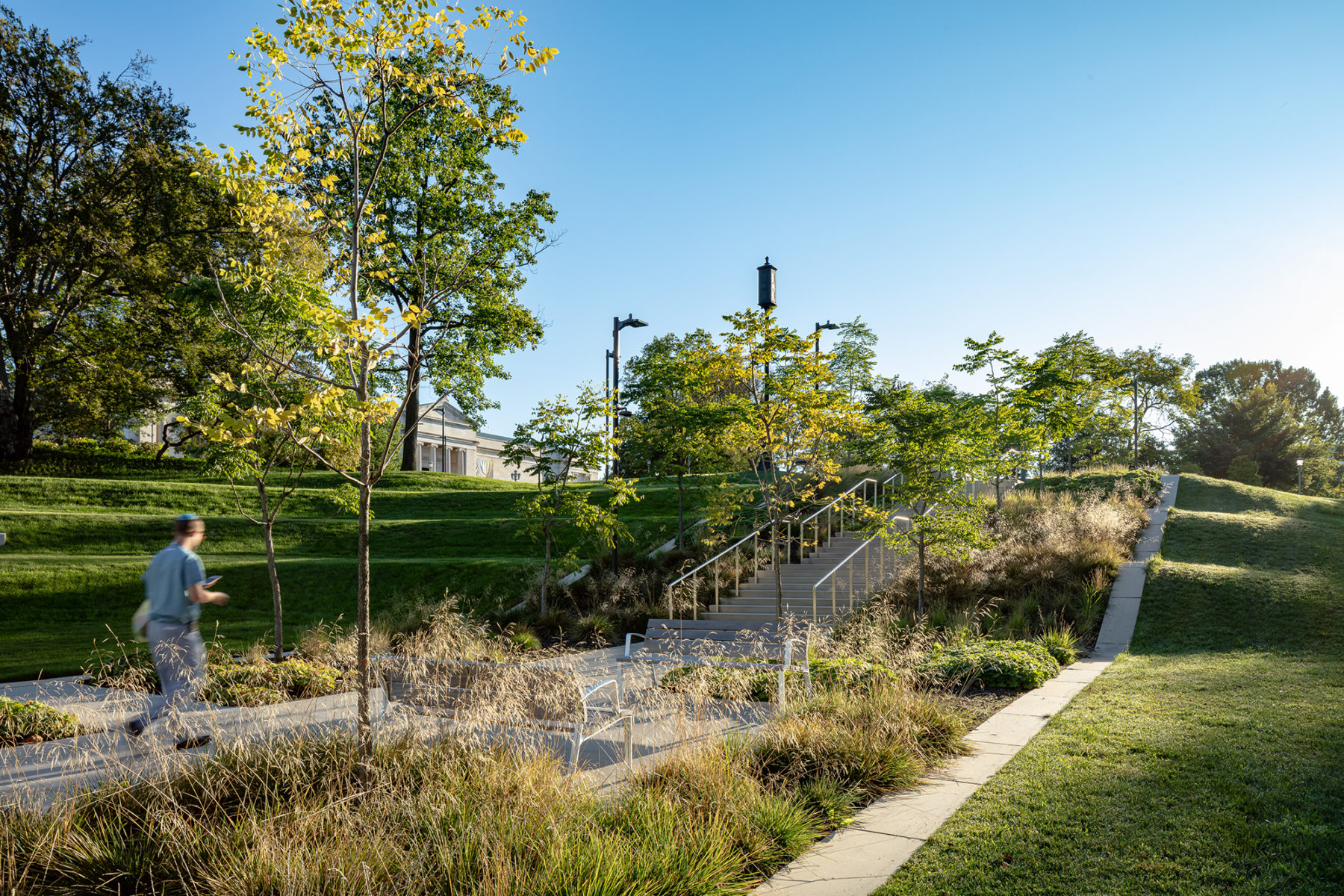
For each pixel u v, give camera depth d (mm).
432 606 14875
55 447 33469
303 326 7699
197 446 10906
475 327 18516
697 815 4559
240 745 5312
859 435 14242
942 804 5059
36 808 4523
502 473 65625
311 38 5406
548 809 4285
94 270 27531
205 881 3805
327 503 25391
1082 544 15352
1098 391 20312
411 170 22094
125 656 6906
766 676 8438
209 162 5551
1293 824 4387
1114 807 4766
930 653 10453
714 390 16969
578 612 15117
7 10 25531
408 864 3768
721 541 17266
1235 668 9164
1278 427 50250
